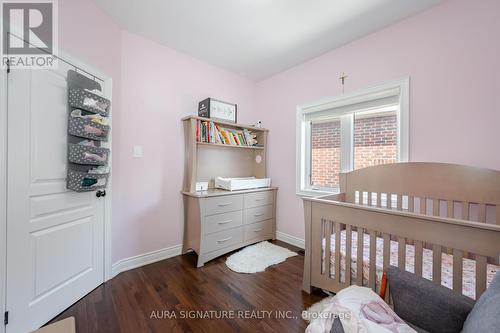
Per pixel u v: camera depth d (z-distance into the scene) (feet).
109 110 6.53
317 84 8.95
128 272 7.14
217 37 7.66
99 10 6.23
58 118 5.16
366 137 8.00
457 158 5.78
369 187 7.12
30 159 4.59
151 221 7.91
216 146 9.82
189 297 5.85
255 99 11.41
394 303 3.47
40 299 4.78
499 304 2.26
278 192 10.46
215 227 8.09
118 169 7.06
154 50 7.93
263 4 6.06
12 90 4.28
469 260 5.15
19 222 4.40
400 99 6.73
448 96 5.90
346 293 3.59
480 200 5.28
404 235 4.29
